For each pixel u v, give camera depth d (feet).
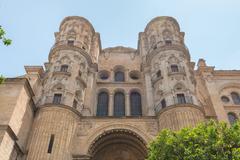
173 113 95.40
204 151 56.80
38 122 93.86
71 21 144.87
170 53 123.75
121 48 158.20
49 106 96.07
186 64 122.01
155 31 144.66
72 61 119.34
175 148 61.11
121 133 97.14
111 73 140.67
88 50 134.92
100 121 98.84
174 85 108.06
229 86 132.87
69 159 87.04
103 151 102.12
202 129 63.26
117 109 121.29
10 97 86.12
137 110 120.98
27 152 86.33
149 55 131.64
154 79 118.83
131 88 129.70
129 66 145.38
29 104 94.73
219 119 111.34
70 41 133.28
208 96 123.03
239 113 120.37
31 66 126.41
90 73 127.03
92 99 118.62
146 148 92.43
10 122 80.02
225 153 56.24
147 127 97.14
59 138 88.43
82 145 91.81
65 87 106.32
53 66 117.91
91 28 148.36
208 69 135.95
